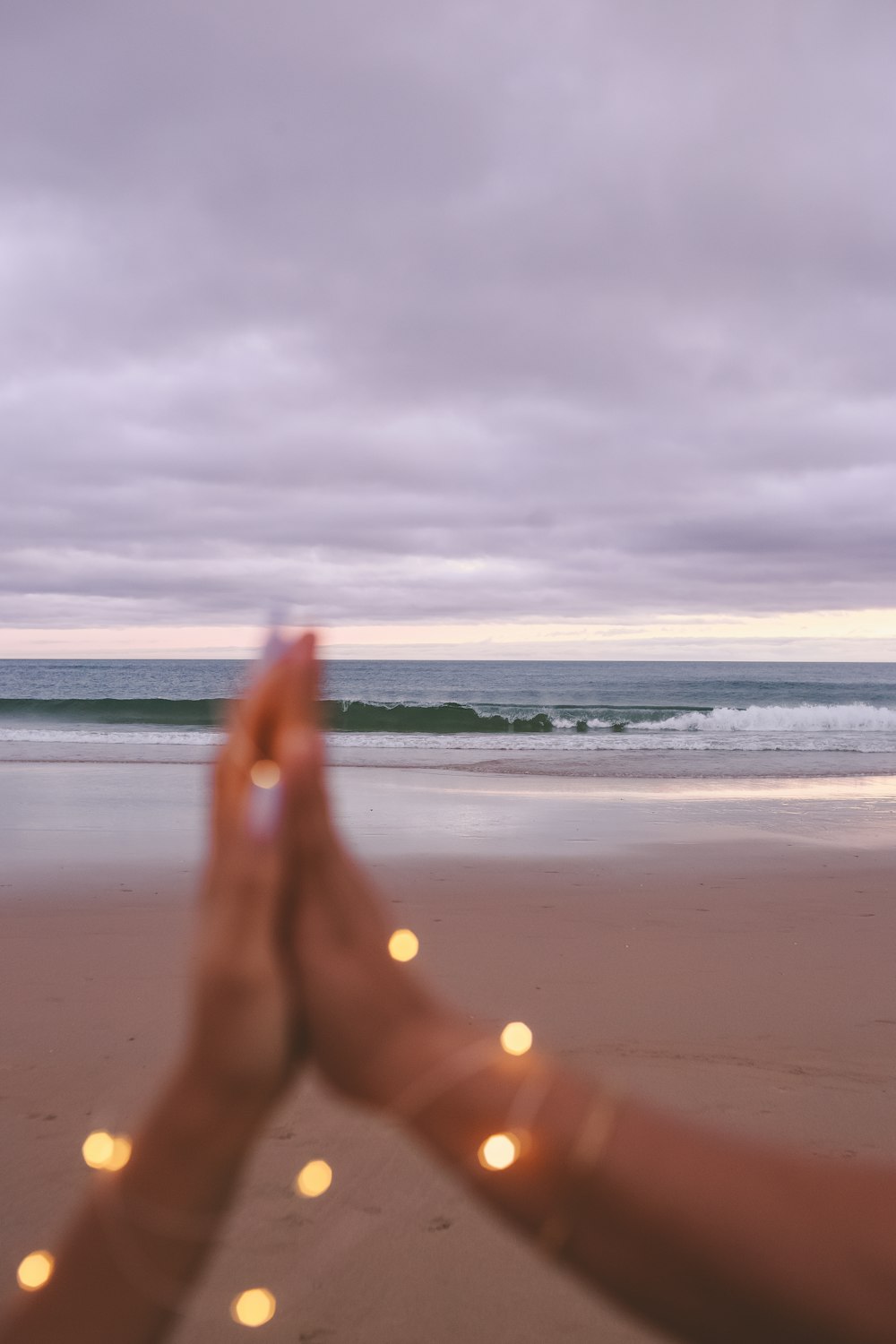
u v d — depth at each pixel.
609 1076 3.42
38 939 5.33
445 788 13.21
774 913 6.17
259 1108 0.72
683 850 8.57
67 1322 0.71
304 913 0.72
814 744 21.25
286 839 0.71
